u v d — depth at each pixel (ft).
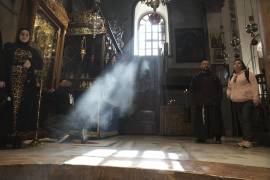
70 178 8.85
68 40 29.96
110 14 55.67
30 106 16.56
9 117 14.80
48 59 24.98
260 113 23.99
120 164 9.13
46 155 11.40
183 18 57.52
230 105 41.50
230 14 45.91
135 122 44.83
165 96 48.65
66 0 30.86
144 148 16.56
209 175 7.57
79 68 29.45
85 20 29.48
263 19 15.56
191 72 52.80
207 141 24.11
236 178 7.19
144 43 60.23
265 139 20.18
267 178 7.13
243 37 43.21
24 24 19.97
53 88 25.44
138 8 60.95
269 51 15.24
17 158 10.18
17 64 15.84
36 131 16.69
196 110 23.61
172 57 55.16
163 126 40.01
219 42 49.67
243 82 18.45
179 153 13.69
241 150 15.84
